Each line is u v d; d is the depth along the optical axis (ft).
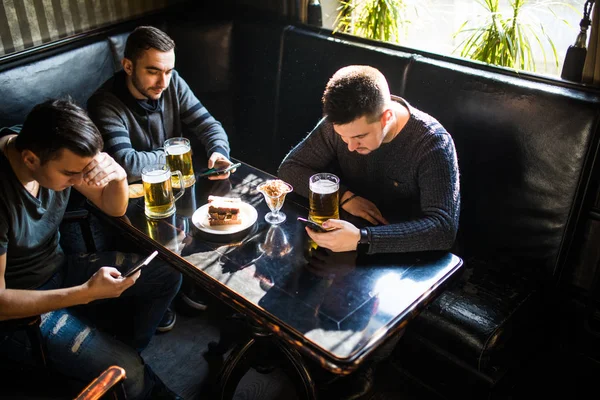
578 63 6.49
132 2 9.48
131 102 7.23
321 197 5.49
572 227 6.59
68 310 5.72
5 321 4.91
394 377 7.16
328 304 4.70
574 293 7.16
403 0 8.76
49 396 4.92
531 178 6.67
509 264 7.14
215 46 9.34
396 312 4.61
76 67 8.16
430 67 7.26
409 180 6.02
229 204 5.75
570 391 6.94
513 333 6.21
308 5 9.04
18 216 5.32
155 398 6.12
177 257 5.32
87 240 6.62
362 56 7.90
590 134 6.14
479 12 8.73
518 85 6.59
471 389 6.29
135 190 6.55
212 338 7.68
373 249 5.28
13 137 5.36
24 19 8.17
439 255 5.38
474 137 7.03
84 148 4.81
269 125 9.47
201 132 7.90
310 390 5.99
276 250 5.41
